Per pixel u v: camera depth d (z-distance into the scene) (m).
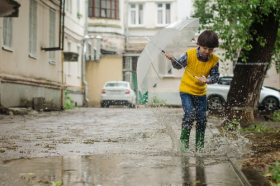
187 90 5.70
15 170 4.21
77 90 29.23
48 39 20.69
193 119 5.68
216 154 5.35
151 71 5.63
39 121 11.96
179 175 3.99
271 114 16.53
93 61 32.41
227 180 3.77
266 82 29.88
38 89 18.69
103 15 32.47
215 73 5.59
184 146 5.70
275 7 10.44
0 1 12.37
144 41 33.50
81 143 6.66
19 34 16.81
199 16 12.55
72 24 28.12
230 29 10.64
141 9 34.00
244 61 10.80
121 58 32.75
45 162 4.73
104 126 10.26
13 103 15.95
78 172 4.12
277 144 6.37
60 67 22.48
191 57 5.57
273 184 3.46
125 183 3.64
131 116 14.69
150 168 4.35
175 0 33.62
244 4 10.23
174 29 5.60
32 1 18.34
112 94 24.12
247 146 6.08
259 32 10.92
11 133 8.24
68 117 14.12
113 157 5.12
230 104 10.75
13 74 16.12
